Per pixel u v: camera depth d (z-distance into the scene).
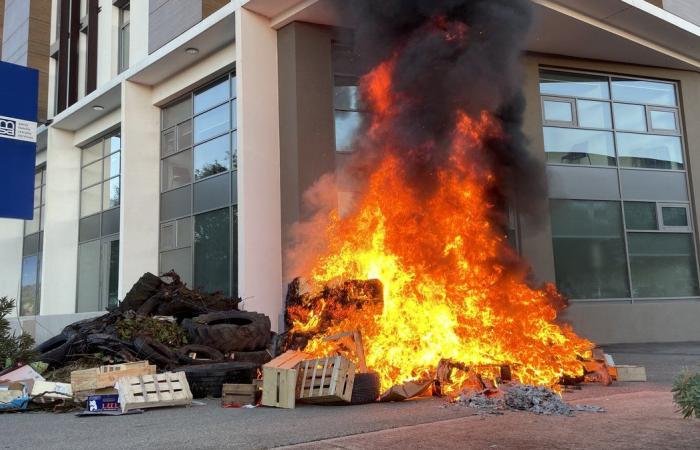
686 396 5.02
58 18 21.00
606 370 7.89
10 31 22.30
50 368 8.84
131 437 5.13
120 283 15.03
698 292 15.61
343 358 6.78
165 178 15.92
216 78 14.48
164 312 10.72
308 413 6.28
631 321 14.59
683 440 4.62
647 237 15.42
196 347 9.06
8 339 8.52
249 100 12.28
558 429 5.15
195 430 5.40
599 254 14.77
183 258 14.91
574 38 14.12
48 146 19.78
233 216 13.48
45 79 20.81
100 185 19.16
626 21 13.74
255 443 4.79
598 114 15.59
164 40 14.60
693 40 14.96
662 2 14.19
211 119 14.56
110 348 8.80
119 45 17.62
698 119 16.55
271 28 12.88
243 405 6.94
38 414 6.74
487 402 6.46
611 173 15.32
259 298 11.85
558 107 15.20
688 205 16.06
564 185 14.72
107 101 17.44
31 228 22.66
